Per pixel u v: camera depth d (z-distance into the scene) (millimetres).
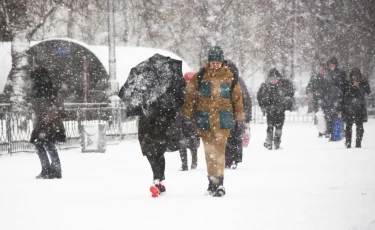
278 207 13477
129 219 12445
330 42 93188
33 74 21312
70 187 18422
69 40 54812
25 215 13164
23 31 41781
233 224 11695
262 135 45750
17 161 29062
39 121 21234
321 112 41875
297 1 92875
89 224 12000
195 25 86750
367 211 12664
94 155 31750
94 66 56969
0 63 57406
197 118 16219
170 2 81812
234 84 16344
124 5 76000
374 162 24078
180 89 16594
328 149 31516
